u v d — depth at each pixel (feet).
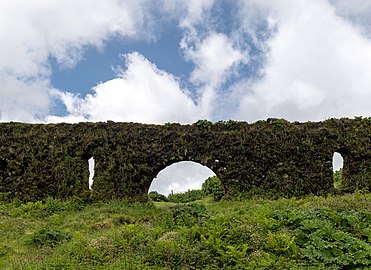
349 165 72.69
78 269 33.17
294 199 62.18
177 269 32.76
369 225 38.55
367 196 56.24
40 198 71.20
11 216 61.98
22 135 73.67
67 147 72.69
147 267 32.50
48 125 74.23
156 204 74.64
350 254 32.58
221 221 40.34
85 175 72.08
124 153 71.82
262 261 31.94
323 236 35.37
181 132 72.28
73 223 56.75
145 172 71.15
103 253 36.06
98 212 63.21
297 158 71.41
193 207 53.26
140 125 73.05
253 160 71.26
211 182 88.69
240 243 35.45
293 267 31.50
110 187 70.79
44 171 72.23
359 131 72.90
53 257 37.27
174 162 72.38
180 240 36.81
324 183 70.90
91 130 73.31
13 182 72.13
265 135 71.92
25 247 45.68
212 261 33.40
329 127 72.84
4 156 72.84
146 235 39.63
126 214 62.49
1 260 40.81
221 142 71.67
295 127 72.43
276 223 38.65
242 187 70.49
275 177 70.64
